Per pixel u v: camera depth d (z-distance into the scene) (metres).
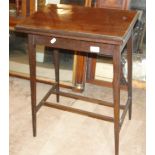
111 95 2.40
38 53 2.49
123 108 1.95
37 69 2.54
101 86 2.50
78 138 1.96
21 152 1.83
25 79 2.62
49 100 2.35
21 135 1.98
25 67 2.58
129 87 1.97
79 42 1.54
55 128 2.05
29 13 2.38
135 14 1.77
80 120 2.13
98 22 1.63
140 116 2.17
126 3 2.17
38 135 1.98
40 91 2.47
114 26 1.57
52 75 2.51
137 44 2.26
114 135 1.85
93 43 1.52
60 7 1.89
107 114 2.20
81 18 1.70
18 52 2.56
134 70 2.34
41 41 1.62
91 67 2.44
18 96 2.40
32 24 1.60
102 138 1.96
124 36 1.46
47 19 1.68
